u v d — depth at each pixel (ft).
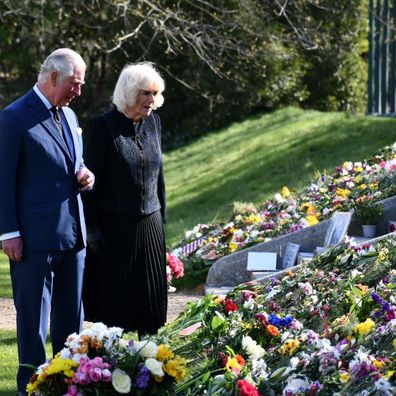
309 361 26.89
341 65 128.57
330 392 24.91
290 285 36.45
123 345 25.76
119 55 128.16
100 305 34.37
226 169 97.25
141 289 34.32
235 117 128.36
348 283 33.86
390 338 26.96
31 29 120.47
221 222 62.64
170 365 25.45
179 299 49.75
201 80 124.57
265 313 32.24
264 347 30.91
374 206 50.52
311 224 52.26
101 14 117.80
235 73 122.01
